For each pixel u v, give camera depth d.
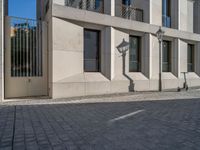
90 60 13.09
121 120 6.59
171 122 6.34
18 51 11.48
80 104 9.52
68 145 4.42
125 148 4.26
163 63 17.33
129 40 14.91
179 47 18.11
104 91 13.03
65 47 11.57
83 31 12.51
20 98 11.19
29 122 6.28
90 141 4.66
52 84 11.12
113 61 13.62
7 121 6.39
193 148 4.26
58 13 11.22
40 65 12.09
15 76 11.38
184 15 18.97
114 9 14.34
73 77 11.85
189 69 19.88
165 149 4.21
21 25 11.55
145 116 7.15
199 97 11.90
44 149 4.20
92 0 14.05
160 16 16.73
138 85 14.73
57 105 9.25
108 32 13.39
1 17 10.13
